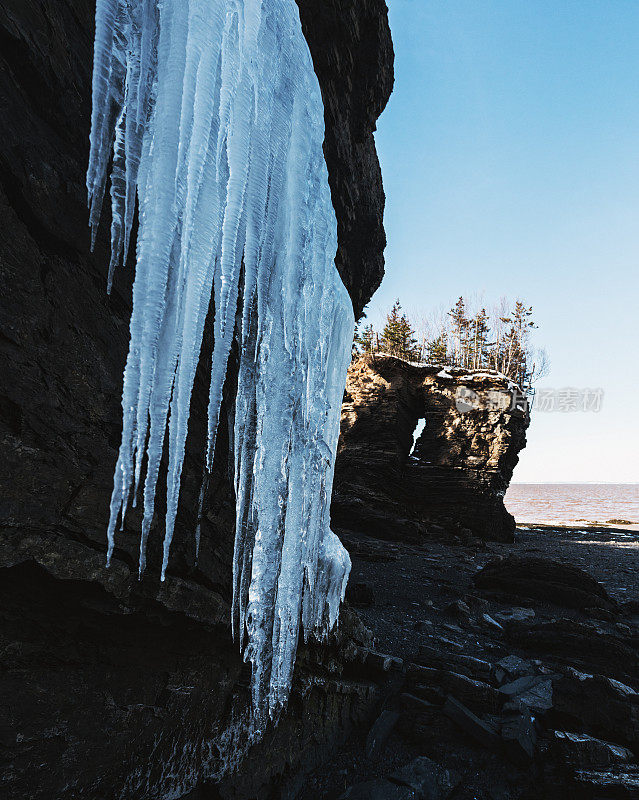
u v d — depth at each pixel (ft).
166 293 7.32
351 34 16.06
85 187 7.87
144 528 7.01
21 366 6.88
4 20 6.47
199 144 7.14
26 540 6.83
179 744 10.01
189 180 7.04
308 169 11.44
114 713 8.63
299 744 13.50
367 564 43.24
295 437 12.04
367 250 22.72
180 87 6.94
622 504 413.59
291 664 12.19
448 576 39.63
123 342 8.58
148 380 6.76
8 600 7.08
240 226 8.81
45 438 7.16
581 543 74.28
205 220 7.69
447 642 23.27
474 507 72.13
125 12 6.70
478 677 18.43
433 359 145.38
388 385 77.10
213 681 10.77
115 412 8.34
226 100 7.72
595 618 29.30
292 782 13.00
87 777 8.25
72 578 7.39
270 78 9.38
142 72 6.91
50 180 7.27
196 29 7.04
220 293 8.19
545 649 22.25
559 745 13.83
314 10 14.67
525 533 89.35
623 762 13.14
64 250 7.59
